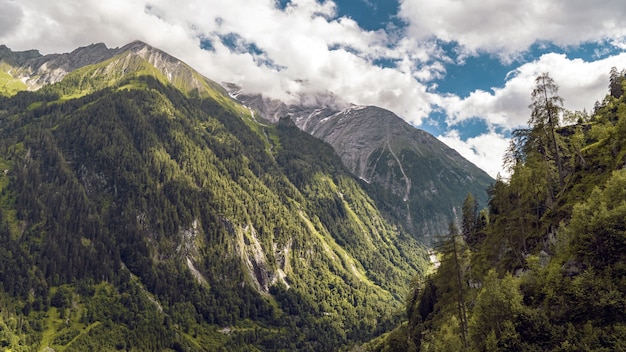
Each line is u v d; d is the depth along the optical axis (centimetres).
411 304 18150
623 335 5009
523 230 8700
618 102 10900
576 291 5578
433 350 10475
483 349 6375
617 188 6181
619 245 5625
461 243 7981
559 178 9075
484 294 6638
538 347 5678
